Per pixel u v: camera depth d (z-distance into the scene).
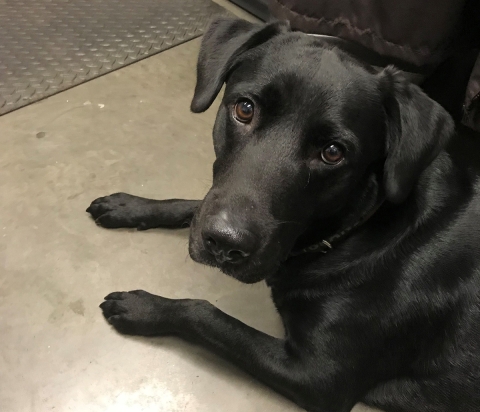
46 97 0.68
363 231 0.41
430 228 0.40
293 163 0.35
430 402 0.43
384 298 0.40
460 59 0.60
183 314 0.45
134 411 0.43
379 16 0.58
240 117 0.38
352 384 0.41
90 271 0.51
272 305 0.52
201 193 0.61
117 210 0.54
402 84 0.37
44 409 0.42
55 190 0.58
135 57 0.76
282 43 0.39
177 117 0.69
